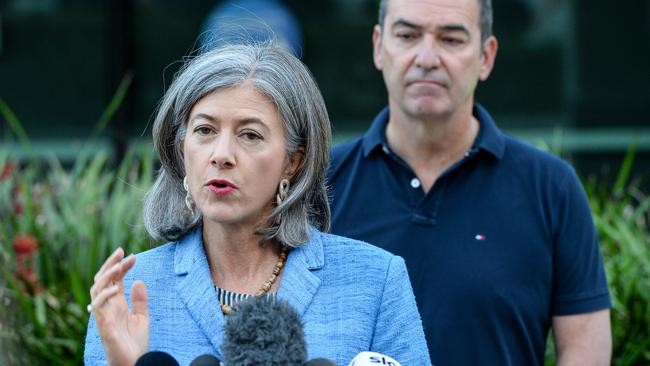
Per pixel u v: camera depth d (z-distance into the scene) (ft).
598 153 73.87
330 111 73.92
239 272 21.70
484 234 30.35
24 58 74.79
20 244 39.29
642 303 38.24
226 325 17.21
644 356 37.83
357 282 21.59
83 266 39.78
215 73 20.53
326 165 22.16
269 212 21.63
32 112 74.69
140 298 19.67
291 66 21.25
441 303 29.94
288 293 21.25
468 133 31.22
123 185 42.45
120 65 72.28
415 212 30.73
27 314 37.73
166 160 21.83
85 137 74.18
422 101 30.25
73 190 44.16
